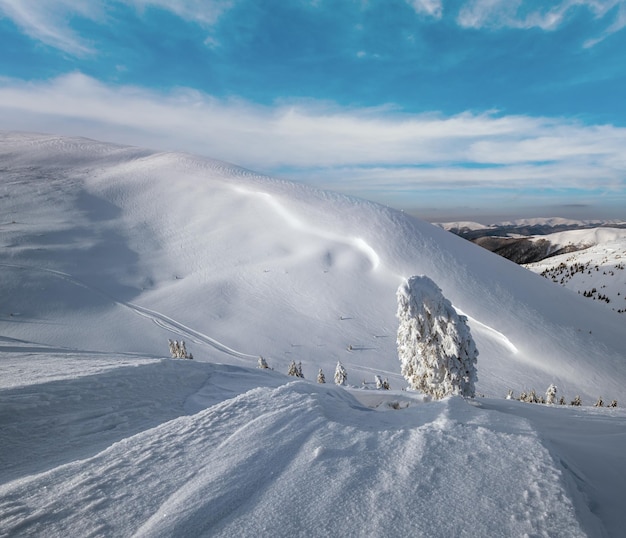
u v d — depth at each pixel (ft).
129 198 403.54
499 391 136.98
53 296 210.18
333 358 160.25
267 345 171.12
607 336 186.70
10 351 50.96
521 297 213.05
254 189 381.81
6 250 260.21
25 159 563.89
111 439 18.95
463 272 232.94
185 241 317.22
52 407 22.21
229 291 230.07
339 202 346.95
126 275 257.96
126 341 168.86
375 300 214.07
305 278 237.25
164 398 27.17
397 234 278.05
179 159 516.73
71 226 327.88
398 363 156.56
